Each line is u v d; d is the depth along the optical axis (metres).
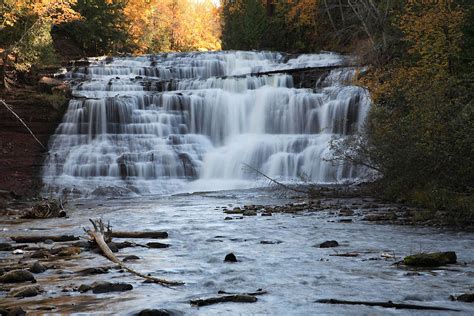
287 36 48.19
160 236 10.08
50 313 4.68
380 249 8.49
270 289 5.64
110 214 14.89
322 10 42.94
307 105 28.27
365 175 22.44
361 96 26.55
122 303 5.04
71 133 26.64
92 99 27.45
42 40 34.50
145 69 35.88
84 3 46.81
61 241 9.86
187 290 5.64
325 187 20.89
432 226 11.37
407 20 24.47
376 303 4.94
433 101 14.31
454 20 21.09
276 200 18.16
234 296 5.15
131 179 24.53
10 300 5.21
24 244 9.45
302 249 8.56
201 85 31.28
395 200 16.52
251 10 48.50
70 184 22.95
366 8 32.19
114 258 7.60
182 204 17.55
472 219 11.71
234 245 9.05
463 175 12.48
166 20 69.19
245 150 26.45
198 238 9.97
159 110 28.41
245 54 39.00
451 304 4.91
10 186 22.28
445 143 12.59
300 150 26.16
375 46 28.31
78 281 6.12
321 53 40.62
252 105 29.20
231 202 17.83
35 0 32.59
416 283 5.88
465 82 19.03
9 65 30.52
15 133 25.75
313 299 5.16
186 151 26.56
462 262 7.25
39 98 27.00
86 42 48.41
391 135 15.55
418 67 21.73
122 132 27.31
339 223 12.05
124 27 51.34
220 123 28.86
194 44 76.88
